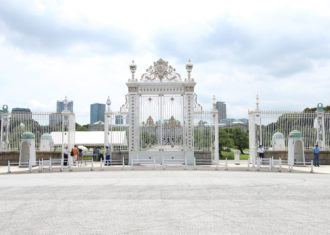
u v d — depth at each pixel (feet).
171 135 90.74
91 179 57.00
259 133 96.58
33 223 26.30
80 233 23.41
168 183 50.21
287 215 28.73
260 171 74.38
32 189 44.68
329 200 35.83
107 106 95.81
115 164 92.32
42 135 95.14
